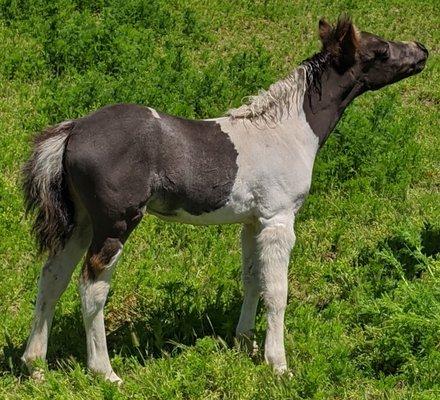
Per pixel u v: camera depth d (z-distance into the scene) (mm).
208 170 6531
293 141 6898
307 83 7055
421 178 10711
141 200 6332
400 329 6762
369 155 10461
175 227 9039
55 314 7383
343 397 6418
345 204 9703
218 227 9133
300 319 7441
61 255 6605
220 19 14586
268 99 6934
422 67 7625
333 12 15539
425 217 9555
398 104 12336
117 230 6312
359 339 7230
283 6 15445
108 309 7754
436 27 15477
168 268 8453
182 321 7410
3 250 8375
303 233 9227
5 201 9023
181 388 6441
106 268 6328
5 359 6844
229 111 6871
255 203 6777
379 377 6699
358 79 7289
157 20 13789
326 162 10242
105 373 6516
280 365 6777
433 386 6332
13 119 10656
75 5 13781
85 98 10820
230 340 7281
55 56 12008
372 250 8727
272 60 13383
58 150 6277
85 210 6512
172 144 6414
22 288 7918
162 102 11031
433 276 7426
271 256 6762
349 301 7957
